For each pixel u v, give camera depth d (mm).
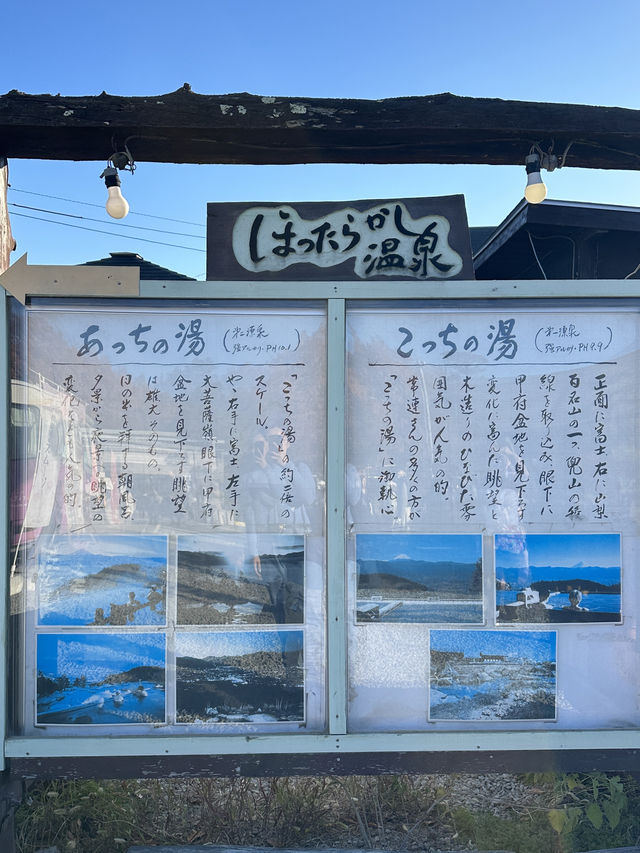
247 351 2426
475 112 2371
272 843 2557
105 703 2371
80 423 2391
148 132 2348
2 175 2471
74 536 2379
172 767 2332
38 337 2385
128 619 2385
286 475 2420
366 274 2461
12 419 2357
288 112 2334
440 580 2426
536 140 2463
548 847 2488
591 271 4961
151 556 2391
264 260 2457
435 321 2449
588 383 2459
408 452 2436
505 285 2414
